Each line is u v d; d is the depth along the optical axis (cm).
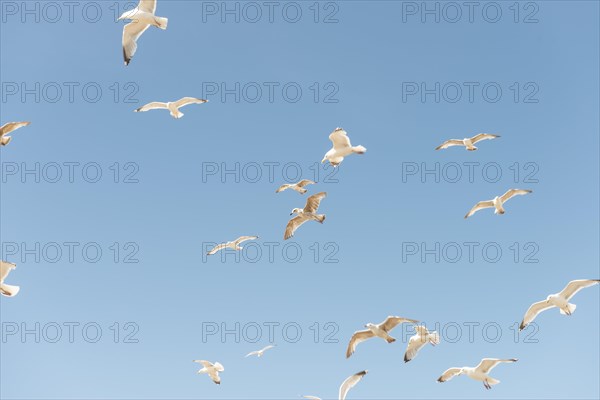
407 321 2491
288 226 3114
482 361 2648
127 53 2389
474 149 3309
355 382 2611
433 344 2594
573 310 2708
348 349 2570
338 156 2684
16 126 2495
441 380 2680
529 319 2778
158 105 2939
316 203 3042
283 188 3161
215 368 2930
